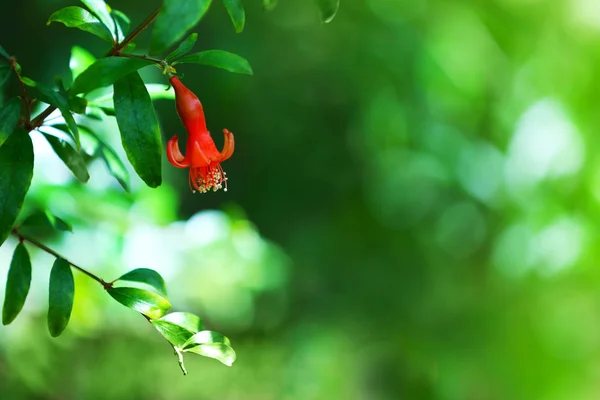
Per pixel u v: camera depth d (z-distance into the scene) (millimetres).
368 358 9688
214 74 8328
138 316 5352
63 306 2160
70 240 4492
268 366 8969
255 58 8609
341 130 9430
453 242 9812
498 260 9812
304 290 9336
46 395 5965
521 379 9883
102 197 4395
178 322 2170
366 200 9602
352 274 9570
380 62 9344
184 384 8023
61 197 4270
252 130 9016
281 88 9078
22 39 6535
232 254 5164
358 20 9375
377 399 9641
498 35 10000
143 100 2025
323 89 9281
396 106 9445
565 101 10141
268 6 1824
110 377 6844
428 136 9531
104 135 4336
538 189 9797
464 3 9789
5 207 2064
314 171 9406
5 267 4547
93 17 2143
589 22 10273
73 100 2098
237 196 9172
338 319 9508
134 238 4691
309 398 9125
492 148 9766
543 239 9742
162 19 1624
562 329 9977
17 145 2104
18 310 2180
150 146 2021
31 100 2182
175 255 4922
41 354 5750
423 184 9570
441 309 9875
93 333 6023
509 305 9930
